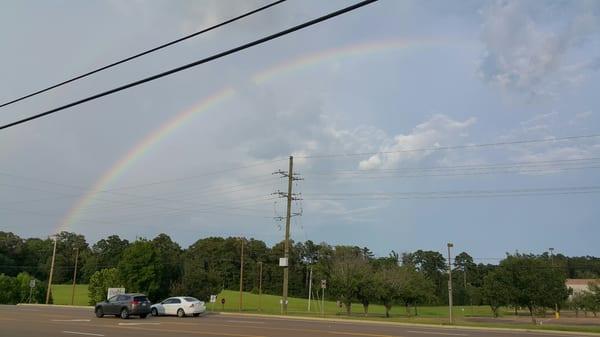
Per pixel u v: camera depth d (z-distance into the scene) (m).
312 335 21.34
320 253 91.69
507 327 33.12
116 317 34.28
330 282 63.94
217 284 75.38
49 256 138.62
